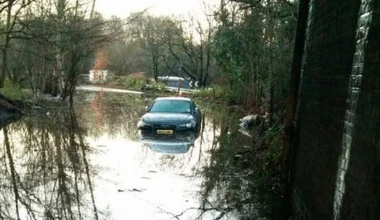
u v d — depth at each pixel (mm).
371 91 3479
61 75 29672
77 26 25141
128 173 9906
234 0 16047
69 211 7180
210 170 10320
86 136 15328
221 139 15344
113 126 18406
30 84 30344
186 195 8258
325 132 5141
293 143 7812
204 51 57781
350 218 3809
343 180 4102
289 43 15195
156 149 13086
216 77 50281
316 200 5348
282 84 15055
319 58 5910
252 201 7895
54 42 17938
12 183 8875
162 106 17219
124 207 7449
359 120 3740
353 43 4191
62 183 8938
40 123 18531
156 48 67000
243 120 20031
